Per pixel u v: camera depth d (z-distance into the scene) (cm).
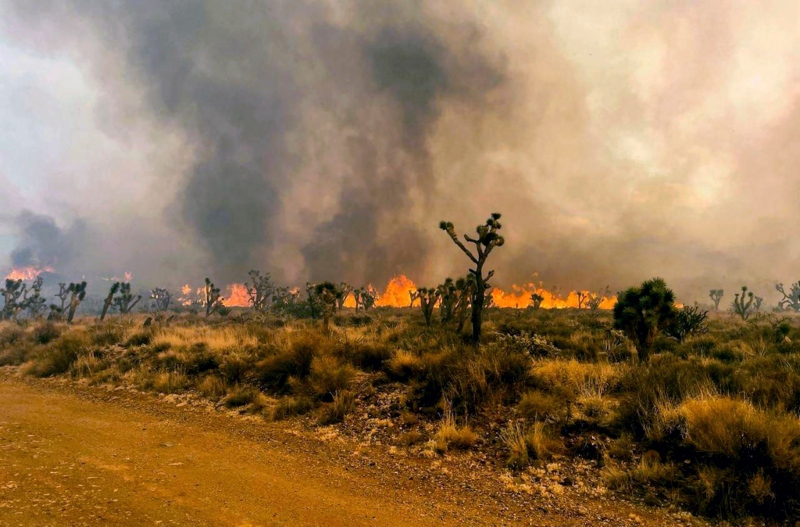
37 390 1048
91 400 937
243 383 1013
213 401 918
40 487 437
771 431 480
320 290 1680
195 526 370
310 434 707
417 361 953
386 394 865
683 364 866
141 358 1302
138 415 813
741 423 509
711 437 512
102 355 1391
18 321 3189
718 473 468
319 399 870
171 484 471
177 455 581
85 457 547
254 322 2786
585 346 1132
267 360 1041
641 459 539
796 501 423
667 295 1005
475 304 1208
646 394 672
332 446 651
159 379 1048
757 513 423
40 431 662
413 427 710
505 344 1016
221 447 631
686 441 538
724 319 3136
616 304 1090
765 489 431
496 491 493
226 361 1128
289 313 3991
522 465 559
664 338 1336
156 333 1608
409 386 881
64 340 1569
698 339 1321
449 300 1972
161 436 676
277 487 484
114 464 527
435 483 516
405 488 499
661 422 582
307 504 440
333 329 1534
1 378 1233
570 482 511
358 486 501
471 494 484
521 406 712
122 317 3397
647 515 434
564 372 842
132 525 364
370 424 738
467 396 761
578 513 439
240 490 467
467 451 618
